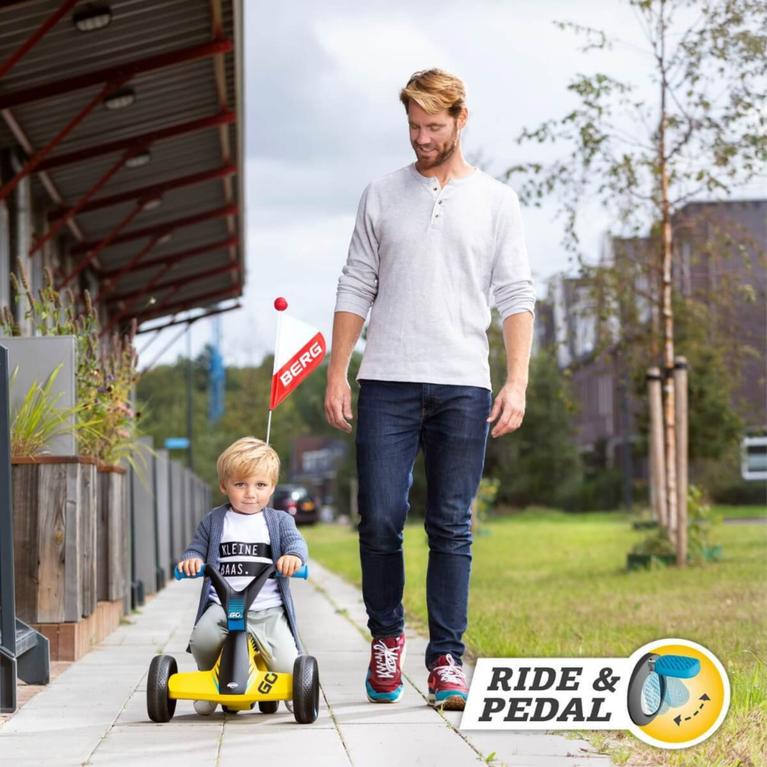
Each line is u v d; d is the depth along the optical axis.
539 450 53.81
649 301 15.30
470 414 5.23
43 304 8.26
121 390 8.84
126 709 5.27
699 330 16.47
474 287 5.30
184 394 74.44
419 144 5.21
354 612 10.28
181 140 16.59
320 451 106.00
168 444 35.66
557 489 53.75
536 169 14.48
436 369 5.22
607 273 15.28
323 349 5.70
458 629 5.30
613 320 15.82
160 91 14.62
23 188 15.40
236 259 24.78
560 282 15.58
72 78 12.80
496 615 9.57
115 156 16.44
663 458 15.55
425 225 5.27
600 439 60.16
